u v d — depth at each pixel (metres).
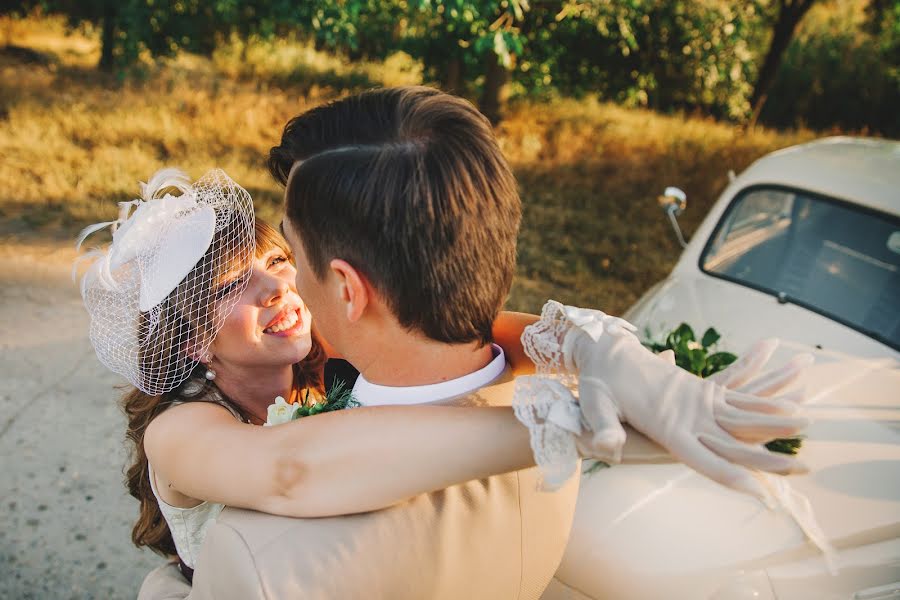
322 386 1.72
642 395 0.82
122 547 3.20
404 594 0.93
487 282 0.96
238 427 1.08
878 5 16.38
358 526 0.93
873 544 2.15
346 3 7.23
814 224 3.51
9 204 6.25
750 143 10.10
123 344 1.40
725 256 3.64
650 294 3.60
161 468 1.15
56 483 3.48
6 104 8.08
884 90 15.57
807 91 15.88
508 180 0.97
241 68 10.92
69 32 11.19
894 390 2.77
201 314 1.38
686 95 13.02
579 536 2.20
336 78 11.02
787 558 2.10
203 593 0.96
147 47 8.96
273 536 0.92
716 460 0.77
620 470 2.37
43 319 4.74
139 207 1.39
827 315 3.25
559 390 0.90
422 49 9.42
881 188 3.50
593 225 7.55
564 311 0.96
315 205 0.94
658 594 2.08
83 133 7.73
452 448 0.92
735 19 12.10
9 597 2.92
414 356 1.01
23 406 3.96
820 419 2.59
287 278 1.50
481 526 1.02
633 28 10.73
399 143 0.93
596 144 9.72
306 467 0.94
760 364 0.85
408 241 0.91
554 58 9.74
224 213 1.40
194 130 8.28
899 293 3.21
